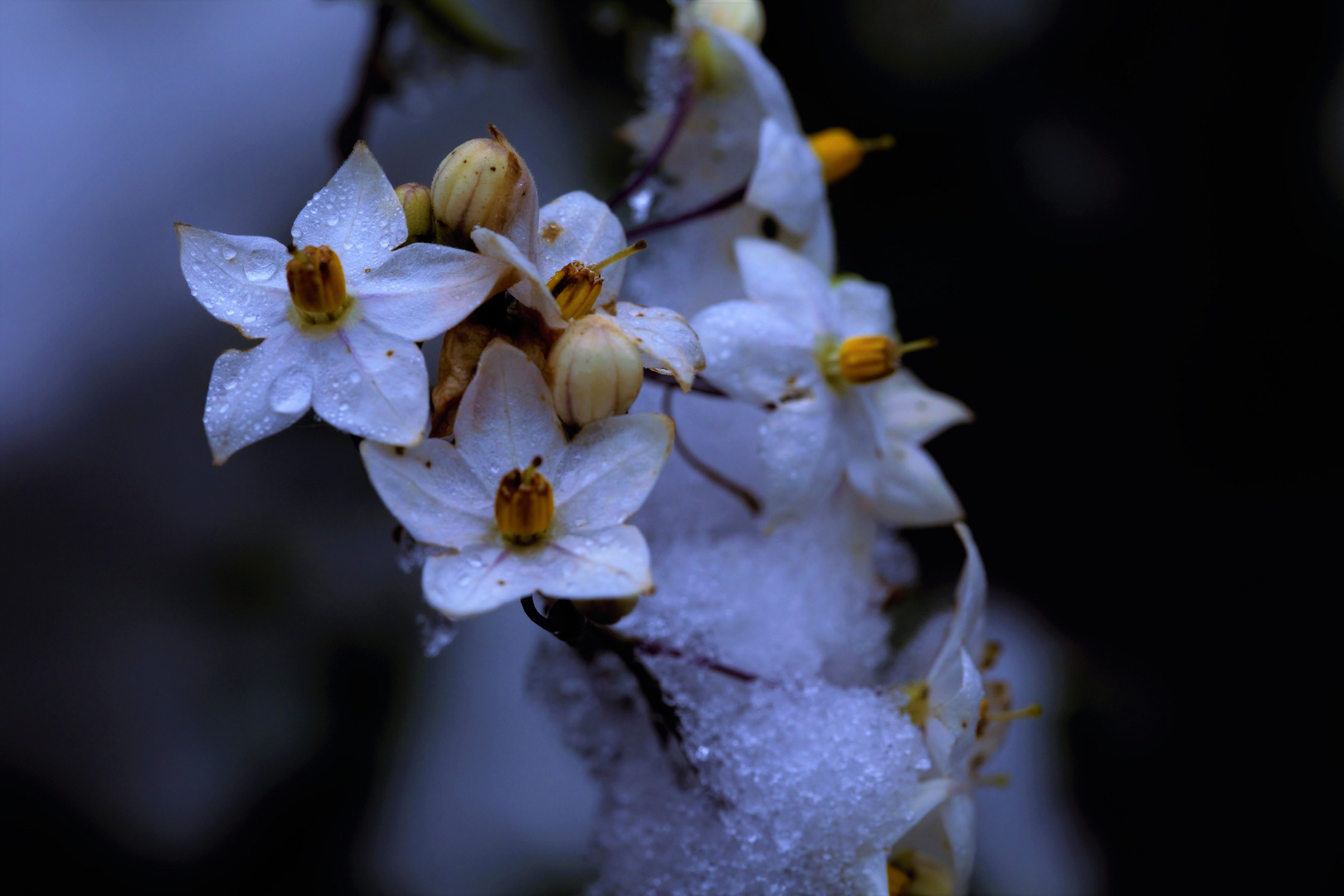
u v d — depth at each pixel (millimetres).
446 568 372
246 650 490
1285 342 672
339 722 488
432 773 485
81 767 465
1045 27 624
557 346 378
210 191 553
